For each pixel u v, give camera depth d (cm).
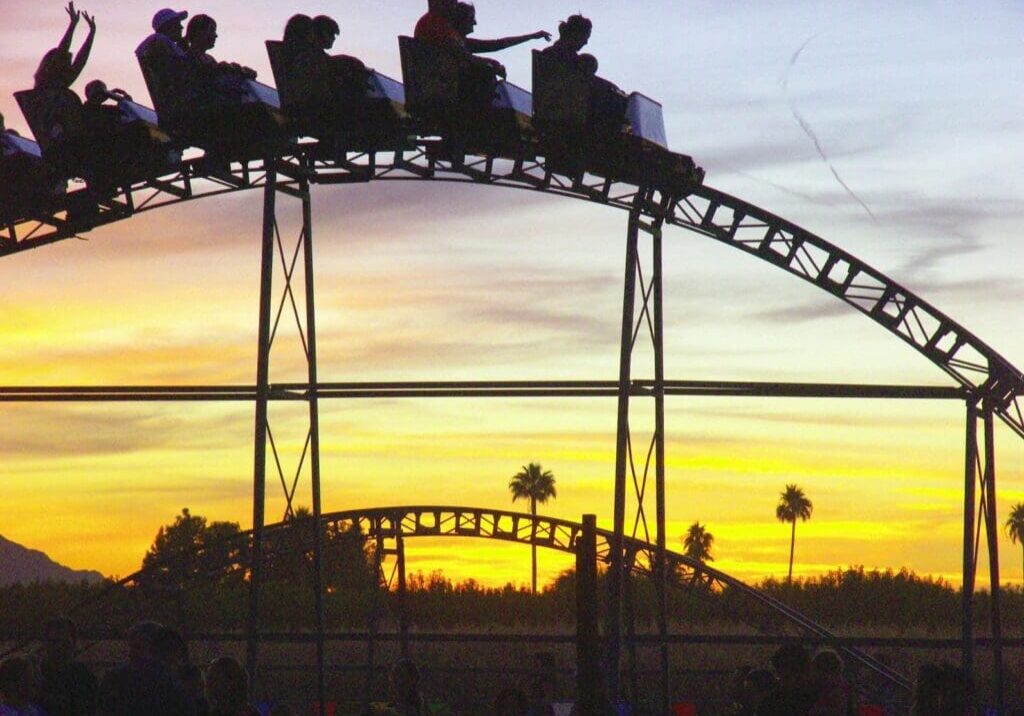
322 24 2875
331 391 3312
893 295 3244
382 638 3366
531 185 3114
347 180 3145
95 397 3391
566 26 2908
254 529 3073
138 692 1205
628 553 4478
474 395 3288
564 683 4297
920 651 7275
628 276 3098
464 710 4503
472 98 2897
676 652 6788
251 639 3056
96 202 3189
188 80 2912
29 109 3041
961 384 3278
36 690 1380
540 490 14038
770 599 4553
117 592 4809
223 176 3144
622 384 3077
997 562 3288
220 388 3325
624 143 2973
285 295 3197
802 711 1239
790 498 14600
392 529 4588
